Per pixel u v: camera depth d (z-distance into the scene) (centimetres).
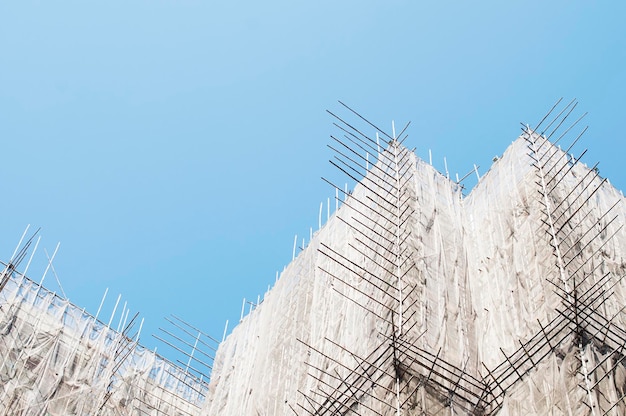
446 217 3875
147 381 4834
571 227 3384
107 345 4653
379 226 3697
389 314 3184
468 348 3228
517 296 3297
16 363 4116
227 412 4316
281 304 4462
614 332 2991
